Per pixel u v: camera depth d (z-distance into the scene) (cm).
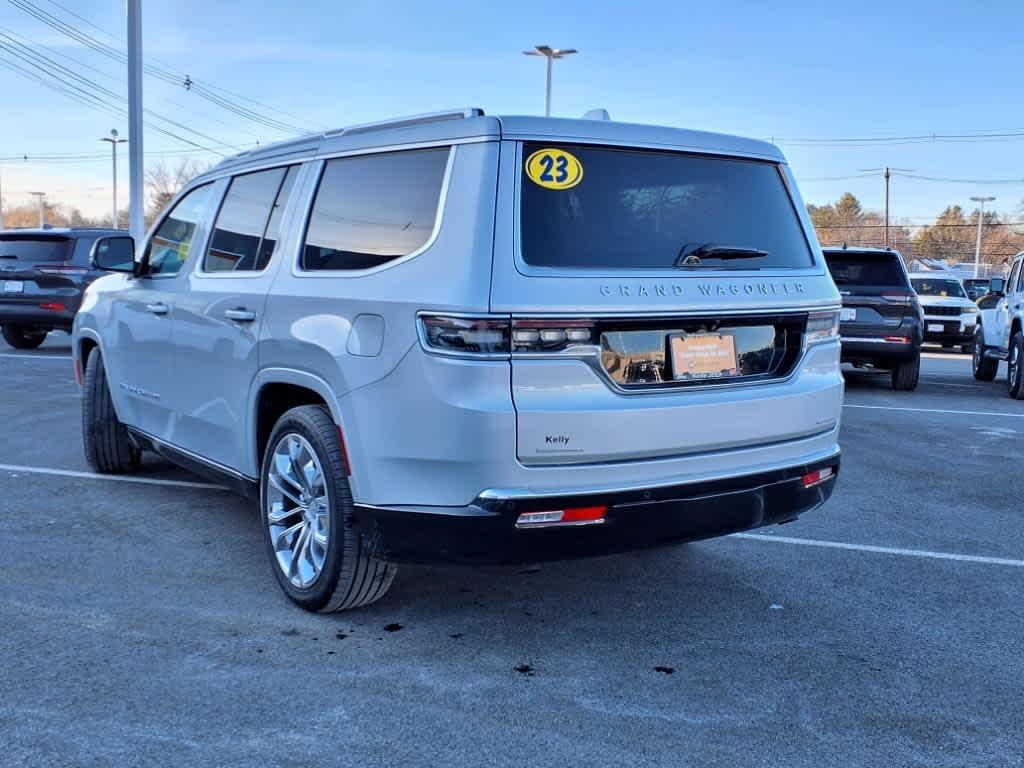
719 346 387
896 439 902
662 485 364
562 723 327
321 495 408
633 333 364
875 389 1349
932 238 10644
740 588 470
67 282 1447
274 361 427
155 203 5541
